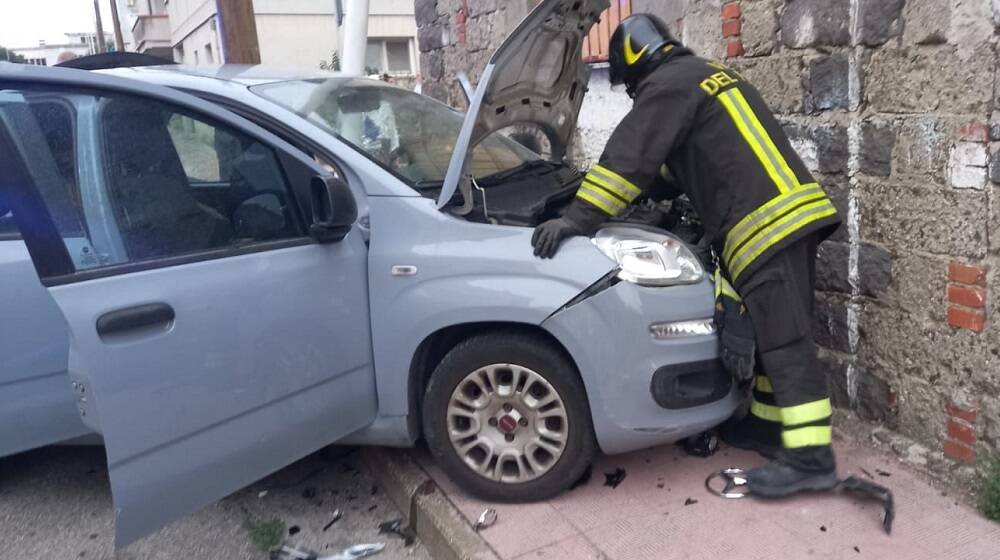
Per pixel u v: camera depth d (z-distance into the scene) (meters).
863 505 3.06
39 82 2.56
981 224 2.96
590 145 6.24
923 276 3.20
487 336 3.11
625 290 2.95
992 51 2.85
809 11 3.57
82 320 2.42
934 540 2.84
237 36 7.77
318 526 3.39
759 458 3.46
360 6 6.56
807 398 3.07
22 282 3.09
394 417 3.26
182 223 2.79
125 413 2.50
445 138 3.81
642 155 3.05
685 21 4.44
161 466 2.61
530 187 3.62
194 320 2.67
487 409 3.18
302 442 3.04
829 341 3.66
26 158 2.47
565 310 2.96
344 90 3.80
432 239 3.12
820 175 3.61
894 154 3.26
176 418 2.63
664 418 3.04
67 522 3.47
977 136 2.92
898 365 3.36
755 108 3.14
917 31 3.11
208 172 2.94
